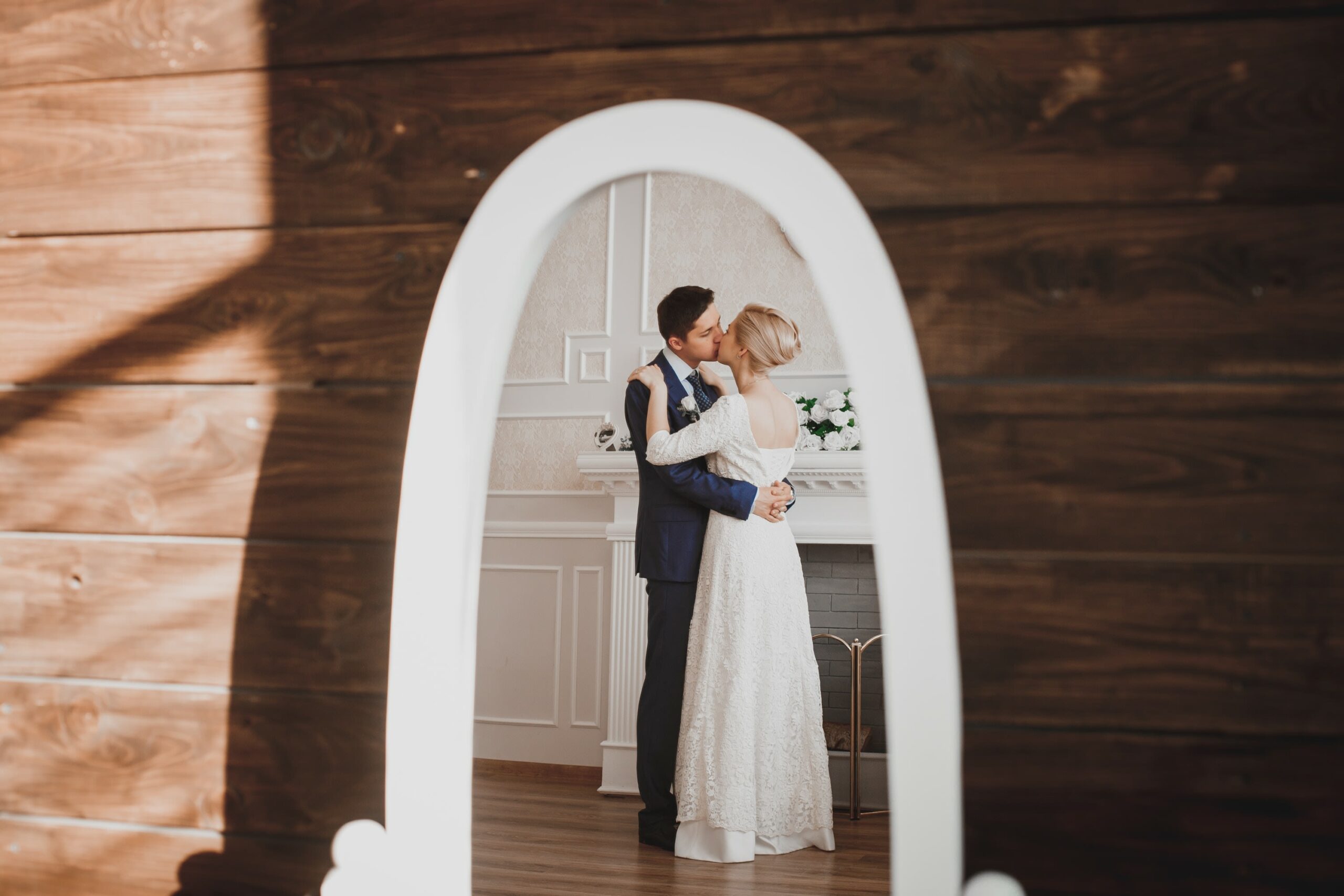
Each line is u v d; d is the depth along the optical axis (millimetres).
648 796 3107
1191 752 1331
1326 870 1302
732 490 2971
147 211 1636
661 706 3092
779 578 3029
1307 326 1331
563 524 4355
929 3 1418
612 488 4086
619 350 4395
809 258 1434
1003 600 1372
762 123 1447
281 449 1584
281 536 1579
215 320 1610
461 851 1487
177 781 1593
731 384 4180
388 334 1558
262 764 1570
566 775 4238
